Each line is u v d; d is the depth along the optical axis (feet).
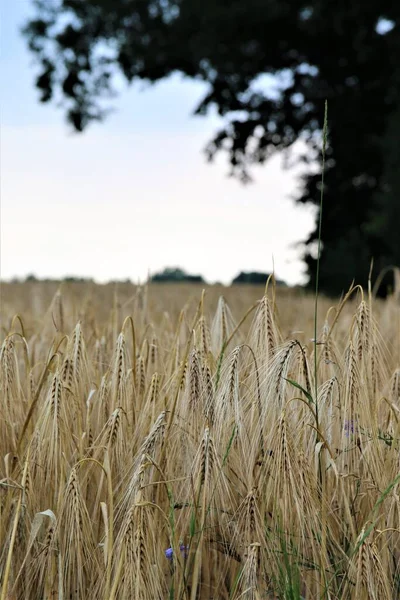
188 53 87.25
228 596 9.32
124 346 10.28
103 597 8.13
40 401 10.75
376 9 75.51
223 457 9.00
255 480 9.12
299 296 38.60
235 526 8.83
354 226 88.89
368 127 87.30
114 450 9.50
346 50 83.35
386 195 77.97
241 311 28.43
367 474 9.45
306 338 14.83
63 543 8.79
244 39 80.89
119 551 8.05
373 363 10.12
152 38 87.66
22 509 8.64
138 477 8.17
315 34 79.61
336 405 9.43
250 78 87.51
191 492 8.88
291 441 8.63
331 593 8.51
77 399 9.69
